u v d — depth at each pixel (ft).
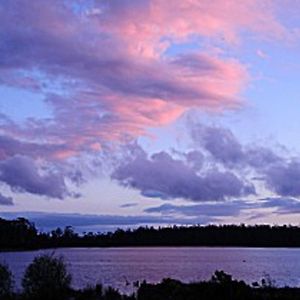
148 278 242.99
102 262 453.58
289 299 113.70
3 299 115.03
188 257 605.31
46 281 118.62
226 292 115.65
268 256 649.20
